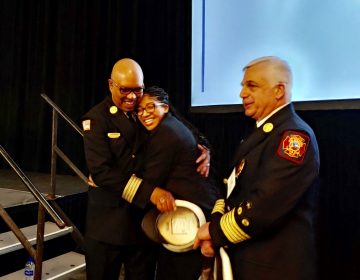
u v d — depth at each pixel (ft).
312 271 3.65
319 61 7.88
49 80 13.23
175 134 4.93
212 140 9.66
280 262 3.61
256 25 8.73
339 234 7.75
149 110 5.00
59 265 7.78
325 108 7.77
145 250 5.81
